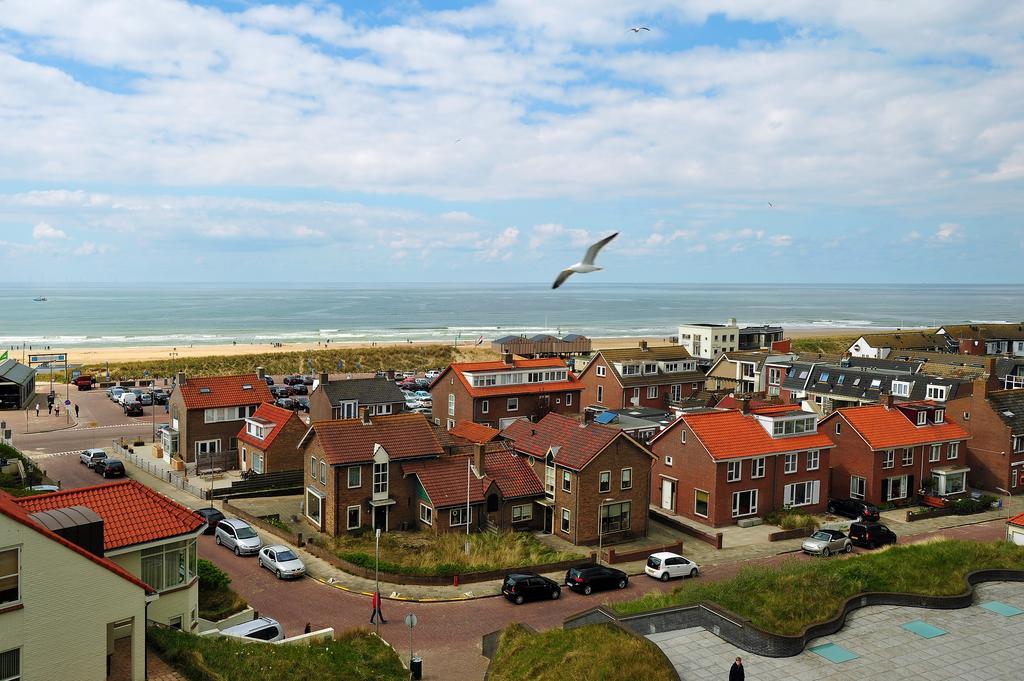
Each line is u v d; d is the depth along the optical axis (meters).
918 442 63.03
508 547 47.91
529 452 55.72
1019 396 69.69
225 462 69.19
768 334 148.00
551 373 83.25
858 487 62.06
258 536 48.09
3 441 65.69
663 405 95.00
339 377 129.88
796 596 33.12
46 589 21.81
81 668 22.64
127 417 93.06
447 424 81.06
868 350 109.75
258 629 32.28
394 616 37.88
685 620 31.48
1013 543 43.31
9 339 194.25
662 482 60.25
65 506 28.44
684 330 145.75
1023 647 29.86
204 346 179.25
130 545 27.62
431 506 50.88
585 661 27.27
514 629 32.38
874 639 30.42
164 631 27.52
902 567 37.56
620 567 46.81
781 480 58.19
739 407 71.44
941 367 87.25
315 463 52.56
